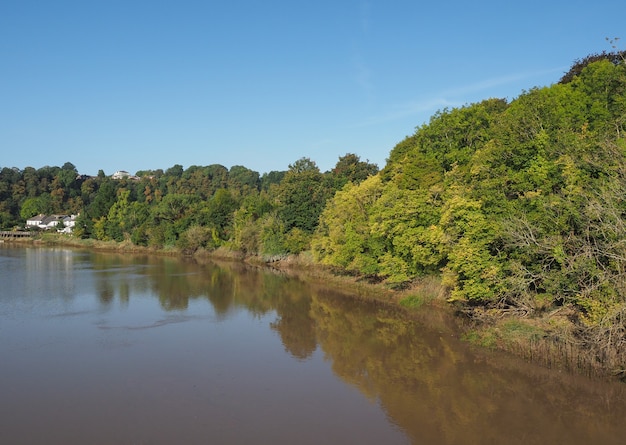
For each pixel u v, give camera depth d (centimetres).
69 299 4103
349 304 3966
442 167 4562
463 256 2747
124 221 10988
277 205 8088
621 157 2317
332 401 1938
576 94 3706
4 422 1712
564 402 1892
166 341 2788
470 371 2252
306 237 6581
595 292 2119
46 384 2077
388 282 4381
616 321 2030
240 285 5056
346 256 4519
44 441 1577
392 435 1652
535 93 3622
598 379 2034
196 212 9819
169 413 1798
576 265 2239
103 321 3278
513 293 2806
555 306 2641
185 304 3953
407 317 3416
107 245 10819
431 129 4903
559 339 2333
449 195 3394
